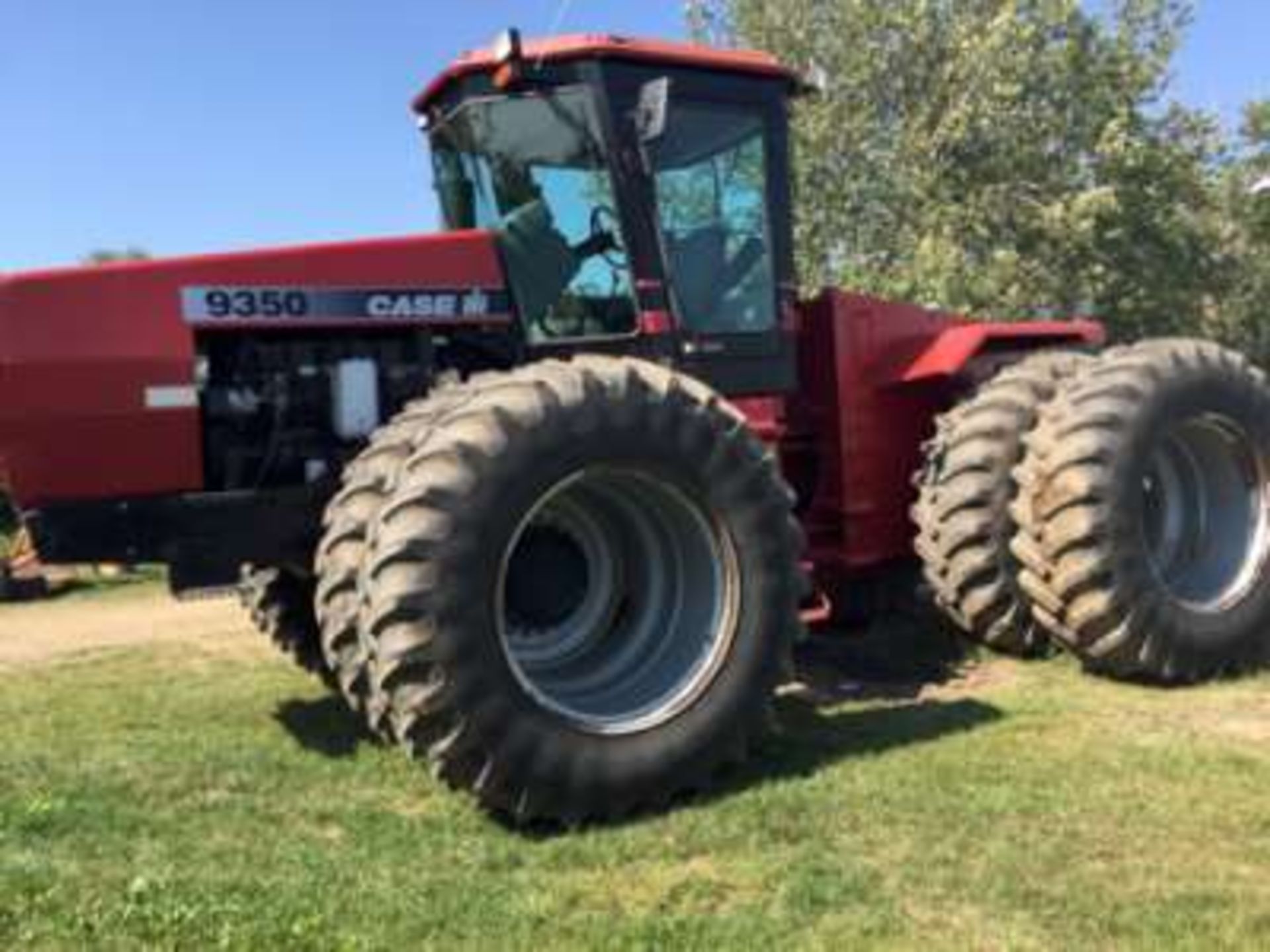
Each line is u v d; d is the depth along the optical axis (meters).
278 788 5.27
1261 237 19.59
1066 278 17.23
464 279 6.04
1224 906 3.95
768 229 6.66
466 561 4.70
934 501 6.83
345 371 5.84
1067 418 6.45
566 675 5.34
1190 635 6.45
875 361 7.20
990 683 6.53
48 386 5.21
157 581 14.71
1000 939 3.78
